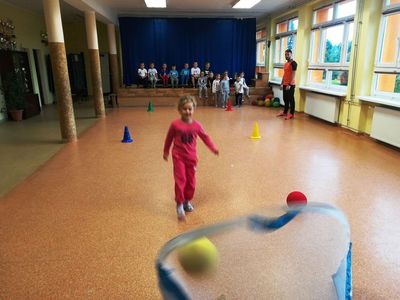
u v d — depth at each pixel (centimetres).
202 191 337
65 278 204
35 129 680
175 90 1040
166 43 1116
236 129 653
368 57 579
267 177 376
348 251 175
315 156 458
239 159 447
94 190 344
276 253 204
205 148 507
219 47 1131
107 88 1377
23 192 341
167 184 359
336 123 674
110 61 1062
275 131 630
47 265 217
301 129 648
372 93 588
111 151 497
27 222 276
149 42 1112
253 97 1073
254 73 1159
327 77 744
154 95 1041
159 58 1127
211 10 1013
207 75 1050
